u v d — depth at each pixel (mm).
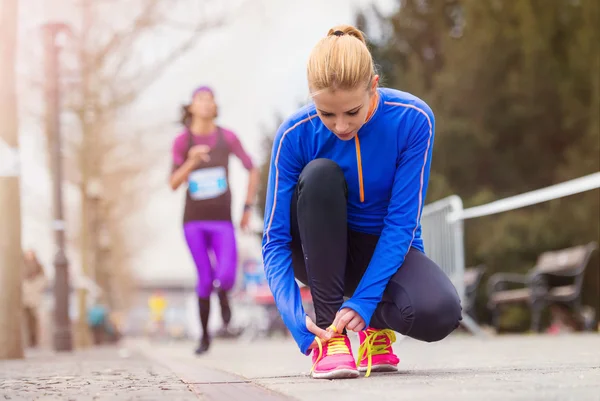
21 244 7289
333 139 3221
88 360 6516
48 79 12273
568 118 14883
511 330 12398
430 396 2295
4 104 7152
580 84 14867
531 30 15500
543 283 10695
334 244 3139
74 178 20031
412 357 5051
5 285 7148
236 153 6977
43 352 11297
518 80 15477
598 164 13086
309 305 13086
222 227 6867
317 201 3129
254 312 17422
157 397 2506
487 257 13117
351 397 2332
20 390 2914
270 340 15438
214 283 6977
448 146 15484
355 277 3537
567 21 15633
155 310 31094
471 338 9414
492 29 15992
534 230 12930
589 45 14742
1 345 7117
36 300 15094
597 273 11922
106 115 18125
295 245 3398
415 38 18922
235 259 6883
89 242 19828
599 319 11797
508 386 2537
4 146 7160
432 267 3236
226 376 3541
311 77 2867
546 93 15367
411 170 3230
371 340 3438
